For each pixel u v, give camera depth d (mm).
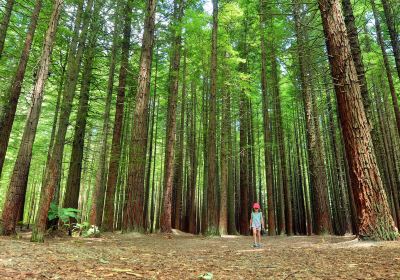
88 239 11016
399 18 13648
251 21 19828
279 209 23750
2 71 14773
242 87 18453
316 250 7734
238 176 27297
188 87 26219
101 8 14312
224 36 16734
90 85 17734
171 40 18016
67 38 14305
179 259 6766
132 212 13570
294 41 15734
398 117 15109
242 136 22375
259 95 25062
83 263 5230
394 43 12750
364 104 9844
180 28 16422
